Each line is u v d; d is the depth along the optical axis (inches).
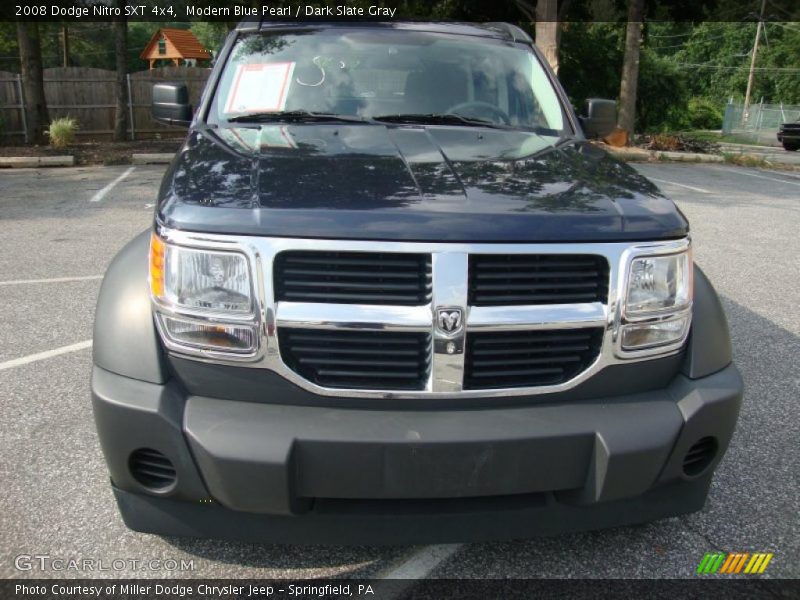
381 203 81.7
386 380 81.1
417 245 78.2
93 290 216.1
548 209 83.8
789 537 105.3
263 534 84.4
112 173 485.1
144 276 90.0
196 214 80.6
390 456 78.5
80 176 468.1
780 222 368.5
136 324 84.7
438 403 81.3
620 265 83.2
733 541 104.2
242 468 77.3
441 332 78.6
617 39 968.9
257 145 107.4
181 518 85.1
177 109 145.4
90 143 666.8
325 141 110.8
